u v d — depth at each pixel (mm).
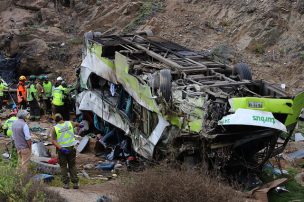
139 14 26469
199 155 13000
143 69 14797
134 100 14969
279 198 12641
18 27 28641
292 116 12789
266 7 24094
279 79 21625
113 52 17031
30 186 10586
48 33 27391
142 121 14586
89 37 18141
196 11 25891
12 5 30484
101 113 17062
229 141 12695
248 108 12188
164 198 9562
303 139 17188
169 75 13367
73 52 26125
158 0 27062
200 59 16016
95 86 17906
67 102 19875
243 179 13180
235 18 24672
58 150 12086
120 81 15586
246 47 23219
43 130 18656
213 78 14336
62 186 12547
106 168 14492
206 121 12344
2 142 16469
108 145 16344
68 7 29312
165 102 13227
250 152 13305
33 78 20844
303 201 12406
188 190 9602
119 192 10438
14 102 22094
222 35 24234
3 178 10594
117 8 27203
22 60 26078
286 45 22828
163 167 11148
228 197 9906
